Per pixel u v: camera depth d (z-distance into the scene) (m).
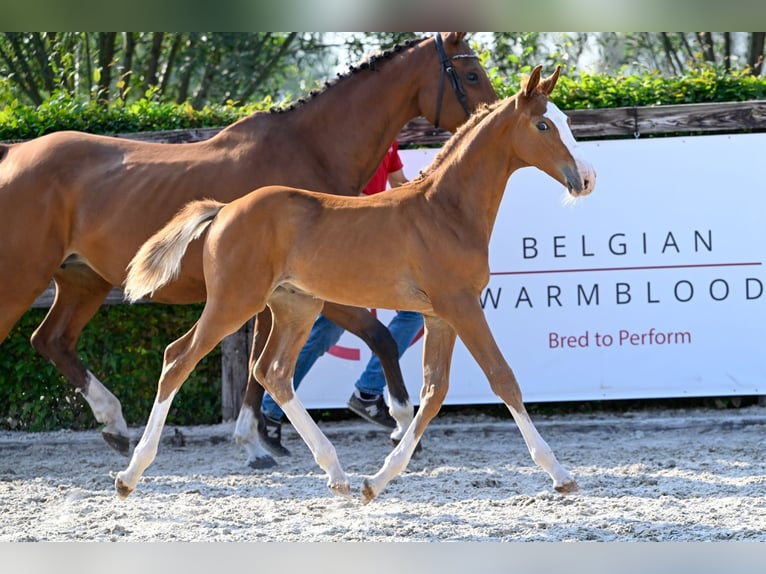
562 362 11.87
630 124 11.94
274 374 8.33
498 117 7.92
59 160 9.70
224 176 9.53
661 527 7.14
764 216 11.80
